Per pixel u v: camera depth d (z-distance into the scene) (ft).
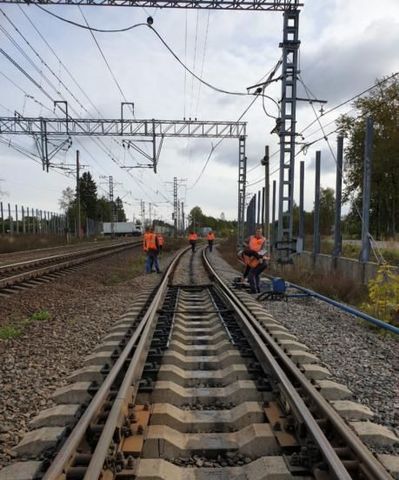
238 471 12.46
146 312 32.50
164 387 17.85
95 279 62.28
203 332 29.58
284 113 53.01
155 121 101.81
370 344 26.68
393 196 120.98
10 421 15.55
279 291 44.52
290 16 51.47
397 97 113.50
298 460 12.38
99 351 23.88
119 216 493.36
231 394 17.80
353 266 51.93
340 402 16.78
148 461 12.37
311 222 136.56
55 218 215.51
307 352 23.94
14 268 59.41
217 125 107.65
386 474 10.53
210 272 69.10
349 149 121.49
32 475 11.77
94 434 13.51
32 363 22.35
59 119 96.53
